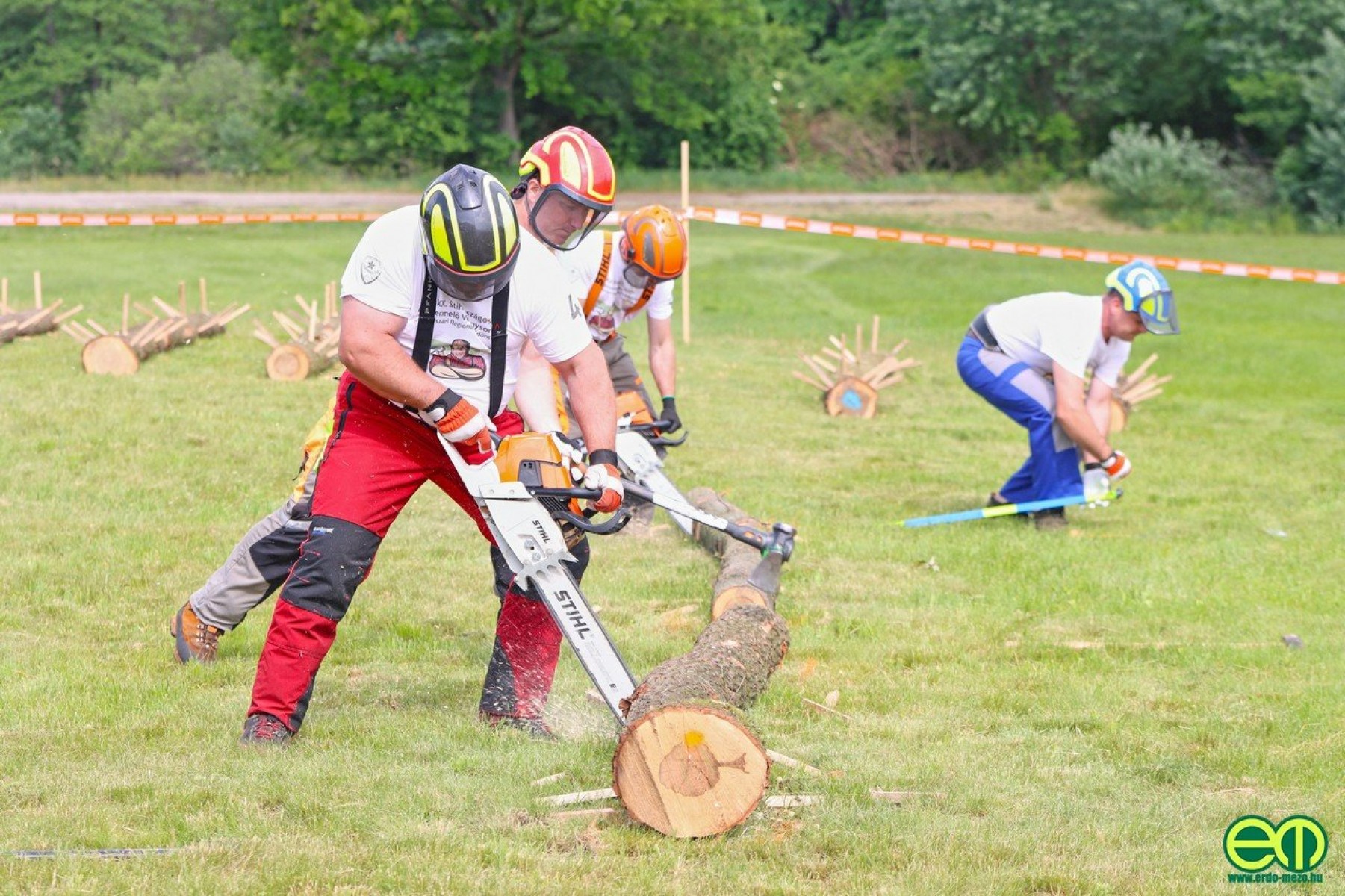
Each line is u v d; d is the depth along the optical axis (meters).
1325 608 9.52
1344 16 66.38
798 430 16.56
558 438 6.29
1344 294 36.62
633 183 68.81
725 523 6.22
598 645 6.15
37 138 72.25
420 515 11.34
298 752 6.22
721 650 6.64
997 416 18.25
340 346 6.03
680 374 20.61
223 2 69.44
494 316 6.16
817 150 78.06
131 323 22.86
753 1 74.38
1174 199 63.72
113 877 4.91
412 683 7.42
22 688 7.03
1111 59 73.44
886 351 24.47
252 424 14.62
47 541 9.99
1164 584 10.02
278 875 4.98
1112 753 6.68
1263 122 67.12
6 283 21.11
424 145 66.56
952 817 5.77
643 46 68.25
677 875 5.13
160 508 11.11
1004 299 33.56
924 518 11.66
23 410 14.63
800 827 5.59
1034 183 73.19
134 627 8.23
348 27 61.72
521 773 6.07
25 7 82.12
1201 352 25.84
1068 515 12.65
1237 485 14.30
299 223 45.84
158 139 68.62
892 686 7.64
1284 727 7.07
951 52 73.88
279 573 7.36
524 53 66.88
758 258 41.31
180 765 6.02
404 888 4.94
